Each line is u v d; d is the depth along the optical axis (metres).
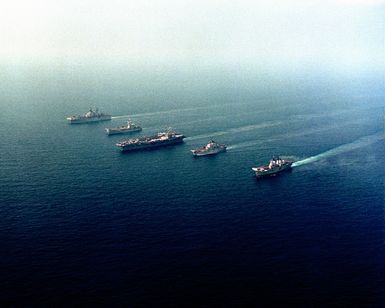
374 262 177.12
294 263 176.38
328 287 161.88
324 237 196.38
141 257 179.50
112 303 152.38
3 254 180.50
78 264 174.25
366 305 152.50
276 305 152.50
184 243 190.50
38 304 151.75
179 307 150.88
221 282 164.25
